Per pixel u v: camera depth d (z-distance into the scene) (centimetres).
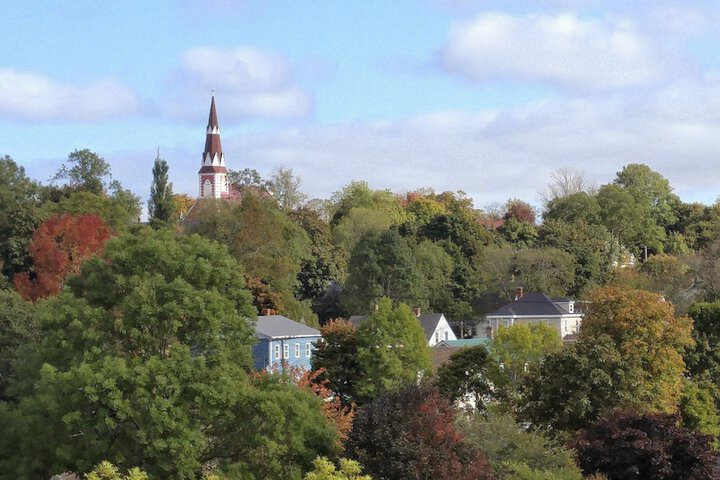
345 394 13625
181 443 7094
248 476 7369
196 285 8369
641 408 10888
